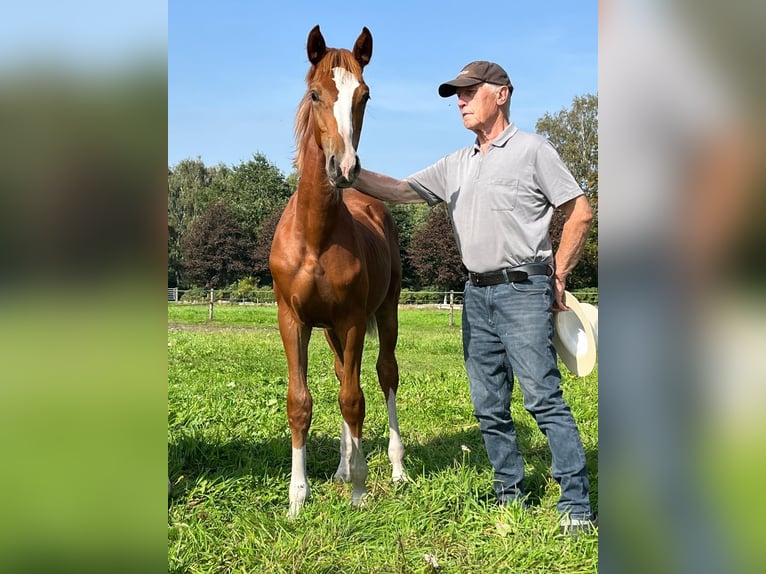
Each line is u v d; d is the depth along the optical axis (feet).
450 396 19.71
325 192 9.98
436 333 47.62
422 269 111.04
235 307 78.13
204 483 10.71
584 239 9.95
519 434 15.48
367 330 14.02
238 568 8.37
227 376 22.36
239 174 147.02
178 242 136.87
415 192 11.59
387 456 13.48
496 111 10.20
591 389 20.88
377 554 8.77
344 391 10.94
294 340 10.90
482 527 9.68
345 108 9.48
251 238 139.13
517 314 9.99
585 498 9.70
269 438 13.92
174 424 14.24
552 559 8.55
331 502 10.48
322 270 10.43
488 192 10.11
